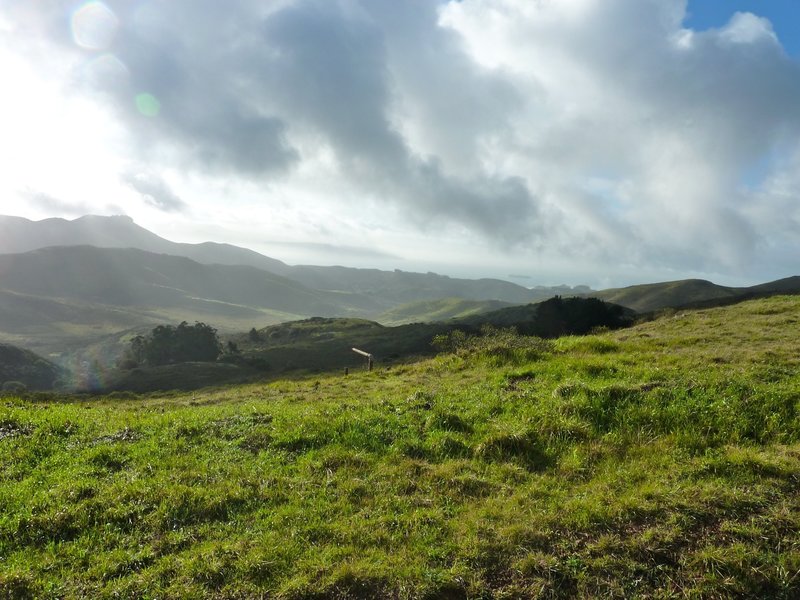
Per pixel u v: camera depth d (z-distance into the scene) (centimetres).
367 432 911
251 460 820
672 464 744
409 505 657
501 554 545
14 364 13650
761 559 525
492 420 960
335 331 15325
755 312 2450
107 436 962
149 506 661
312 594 491
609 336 2262
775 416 881
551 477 737
